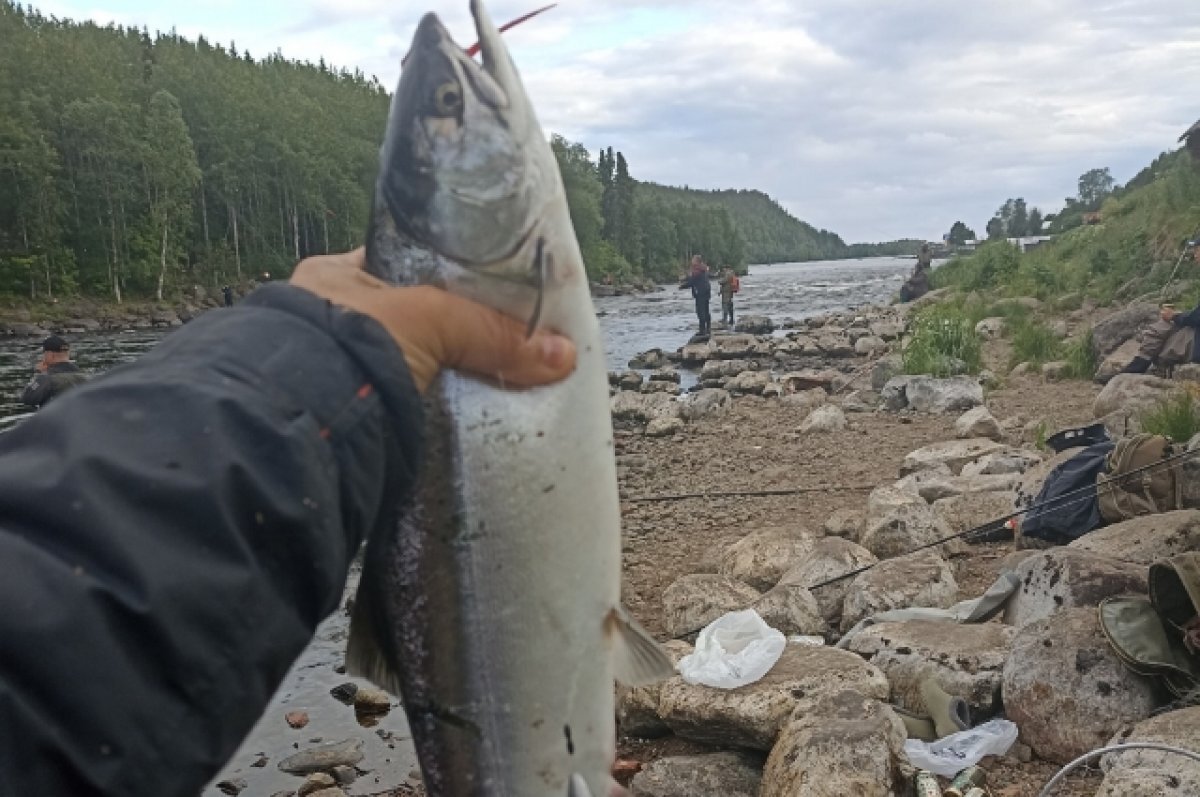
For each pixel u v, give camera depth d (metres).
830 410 15.55
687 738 5.21
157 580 1.23
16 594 1.16
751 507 11.09
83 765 1.17
